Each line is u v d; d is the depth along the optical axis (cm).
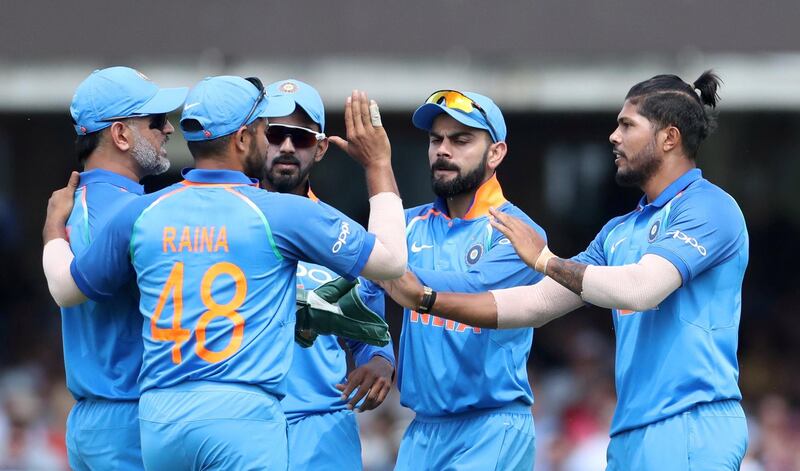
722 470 1491
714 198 1538
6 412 3394
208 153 1434
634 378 1554
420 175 3850
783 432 3212
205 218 1402
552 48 3253
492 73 3294
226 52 3275
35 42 3303
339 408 1794
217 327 1381
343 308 1585
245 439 1373
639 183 1596
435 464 1739
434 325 1723
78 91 1598
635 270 1484
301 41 3275
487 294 1612
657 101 1562
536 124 4012
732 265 1542
